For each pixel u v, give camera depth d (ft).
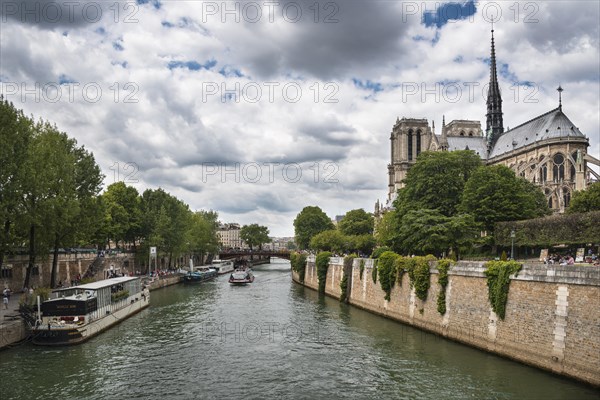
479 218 241.96
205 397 107.55
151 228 369.91
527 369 120.57
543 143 401.90
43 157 201.87
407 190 283.59
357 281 245.86
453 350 142.51
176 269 459.73
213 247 586.04
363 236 453.58
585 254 205.16
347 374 122.42
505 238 226.58
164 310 231.30
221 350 147.84
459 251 236.22
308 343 156.15
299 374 123.13
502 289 132.36
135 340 161.17
